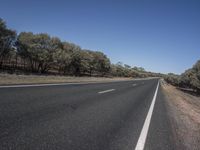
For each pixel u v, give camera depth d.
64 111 7.50
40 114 6.60
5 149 3.88
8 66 49.38
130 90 21.45
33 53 46.00
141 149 4.70
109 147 4.58
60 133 5.11
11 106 7.10
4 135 4.53
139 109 10.12
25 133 4.80
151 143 5.18
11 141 4.27
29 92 10.67
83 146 4.46
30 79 19.89
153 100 14.91
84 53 66.62
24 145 4.15
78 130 5.51
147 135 5.79
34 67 52.66
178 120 8.75
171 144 5.29
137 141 5.18
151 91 24.05
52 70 65.44
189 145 5.47
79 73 66.62
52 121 6.03
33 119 5.96
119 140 5.11
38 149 4.05
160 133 6.17
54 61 48.50
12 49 44.62
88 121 6.56
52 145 4.32
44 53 46.56
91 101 10.70
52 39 49.94
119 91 18.73
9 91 10.19
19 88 11.70
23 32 47.41
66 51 57.94
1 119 5.56
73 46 61.25
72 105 8.86
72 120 6.43
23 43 45.03
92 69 76.62
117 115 8.03
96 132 5.52
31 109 7.08
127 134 5.68
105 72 92.88
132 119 7.62
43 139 4.58
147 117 8.29
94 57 79.31
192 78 50.44
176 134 6.35
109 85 25.31
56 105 8.34
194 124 8.52
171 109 11.96
